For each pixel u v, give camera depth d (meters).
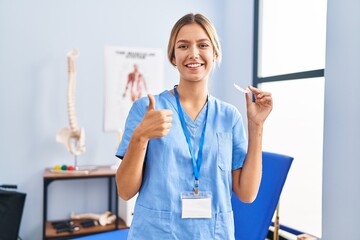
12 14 2.52
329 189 2.00
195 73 1.04
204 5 3.07
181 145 1.07
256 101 1.10
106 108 2.77
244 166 1.13
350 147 1.87
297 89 2.41
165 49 2.94
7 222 2.23
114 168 2.62
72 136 2.51
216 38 1.06
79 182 2.72
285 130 2.52
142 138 0.91
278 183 1.67
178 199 1.04
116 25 2.78
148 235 1.03
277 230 1.92
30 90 2.58
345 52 1.91
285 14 2.53
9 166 2.55
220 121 1.15
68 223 2.50
